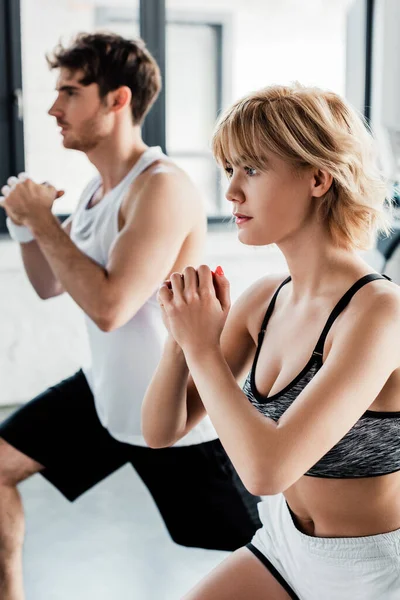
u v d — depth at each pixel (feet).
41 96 15.62
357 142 4.02
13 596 6.68
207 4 18.24
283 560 4.43
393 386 3.95
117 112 6.89
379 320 3.79
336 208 4.05
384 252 10.27
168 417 4.68
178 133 18.67
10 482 6.79
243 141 3.93
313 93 4.01
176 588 8.28
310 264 4.16
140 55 6.98
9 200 6.72
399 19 15.56
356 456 4.00
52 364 14.34
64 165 15.90
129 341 6.64
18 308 14.05
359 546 4.07
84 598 8.04
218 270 4.13
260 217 4.04
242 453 3.64
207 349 3.92
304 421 3.61
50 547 9.26
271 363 4.33
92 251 6.98
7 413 13.84
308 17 18.72
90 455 6.89
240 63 18.67
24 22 15.56
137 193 6.64
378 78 15.79
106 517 10.19
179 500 6.79
